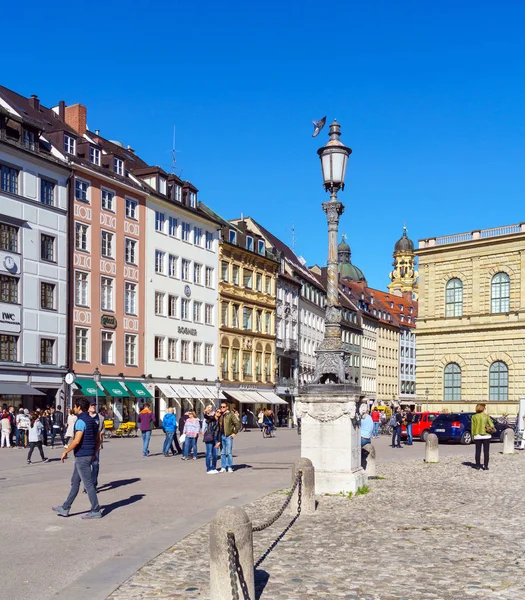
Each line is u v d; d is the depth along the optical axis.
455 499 16.12
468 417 40.34
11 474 22.20
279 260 84.38
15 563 9.88
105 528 12.51
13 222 46.12
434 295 75.44
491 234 72.62
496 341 70.62
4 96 50.38
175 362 62.59
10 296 45.94
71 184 51.19
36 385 47.22
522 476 21.66
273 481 19.42
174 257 63.50
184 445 27.17
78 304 51.56
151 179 61.91
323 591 8.34
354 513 13.88
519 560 9.95
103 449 33.69
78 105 58.72
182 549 10.59
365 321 119.19
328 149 17.27
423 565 9.61
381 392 125.69
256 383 76.31
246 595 7.56
